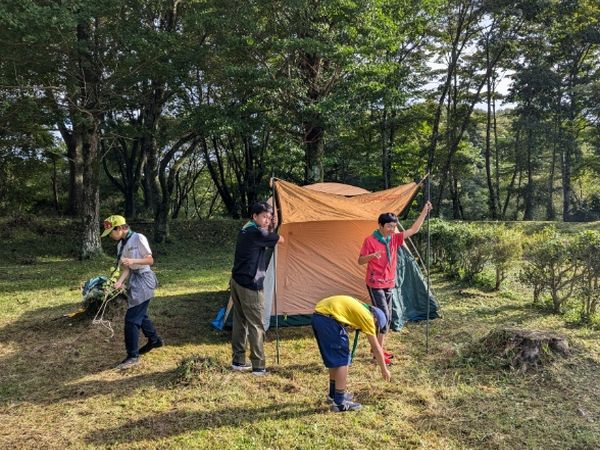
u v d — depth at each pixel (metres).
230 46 13.78
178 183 28.86
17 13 10.79
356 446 3.65
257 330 5.12
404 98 15.40
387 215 5.26
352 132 23.48
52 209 25.92
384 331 5.32
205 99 18.48
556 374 4.72
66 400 4.58
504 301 8.09
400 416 4.11
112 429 4.00
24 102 12.91
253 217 5.22
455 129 25.59
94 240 15.05
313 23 13.57
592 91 24.53
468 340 6.02
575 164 28.73
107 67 14.45
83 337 6.44
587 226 18.81
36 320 7.48
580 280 6.90
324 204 5.97
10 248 16.36
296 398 4.52
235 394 4.61
